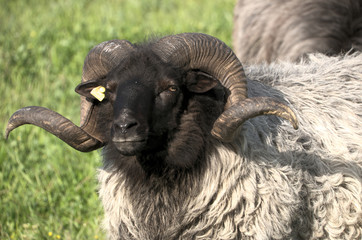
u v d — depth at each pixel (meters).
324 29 12.07
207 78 8.01
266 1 13.52
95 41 18.52
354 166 8.93
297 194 8.47
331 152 8.91
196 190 8.38
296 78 9.52
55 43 18.81
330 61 10.26
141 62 7.97
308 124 8.98
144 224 8.62
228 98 8.16
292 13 12.73
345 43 11.79
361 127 9.16
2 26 21.58
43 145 13.08
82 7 23.77
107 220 8.95
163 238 8.62
